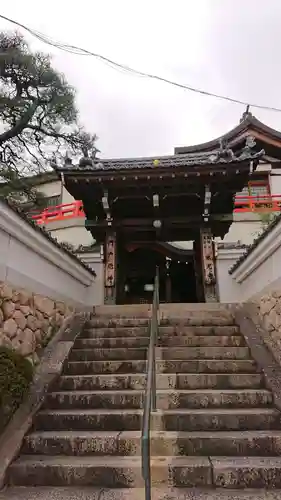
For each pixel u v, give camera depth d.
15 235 4.89
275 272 5.84
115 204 8.98
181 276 16.31
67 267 7.23
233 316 6.69
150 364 3.58
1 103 12.39
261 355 5.04
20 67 12.22
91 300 9.46
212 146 18.12
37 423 3.87
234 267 8.56
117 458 3.34
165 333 6.05
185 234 9.99
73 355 5.39
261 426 3.73
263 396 4.13
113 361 5.05
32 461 3.29
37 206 13.95
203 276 8.84
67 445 3.50
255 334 5.75
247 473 3.04
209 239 9.06
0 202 4.22
